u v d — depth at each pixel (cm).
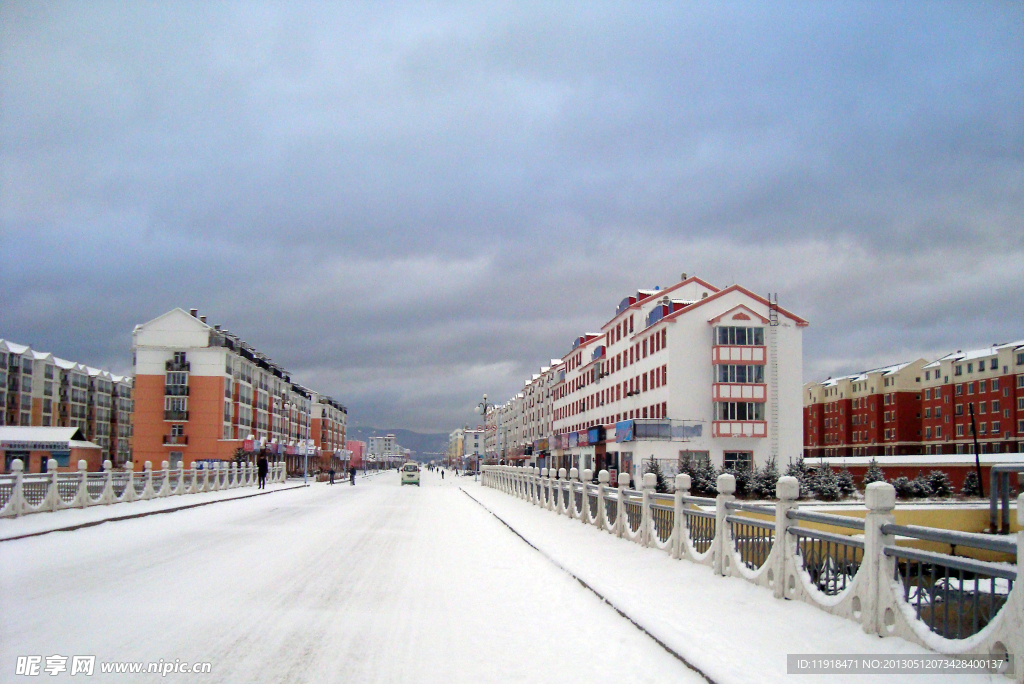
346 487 5312
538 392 10956
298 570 1102
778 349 4803
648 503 1338
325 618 774
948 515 2425
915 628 585
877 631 631
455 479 8969
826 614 716
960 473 4512
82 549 1301
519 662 627
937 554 574
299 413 11956
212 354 7688
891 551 632
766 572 855
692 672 601
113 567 1084
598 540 1531
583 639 710
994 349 7494
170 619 746
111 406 10319
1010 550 499
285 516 2192
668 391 4800
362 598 891
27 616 745
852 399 9412
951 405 7900
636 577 1043
